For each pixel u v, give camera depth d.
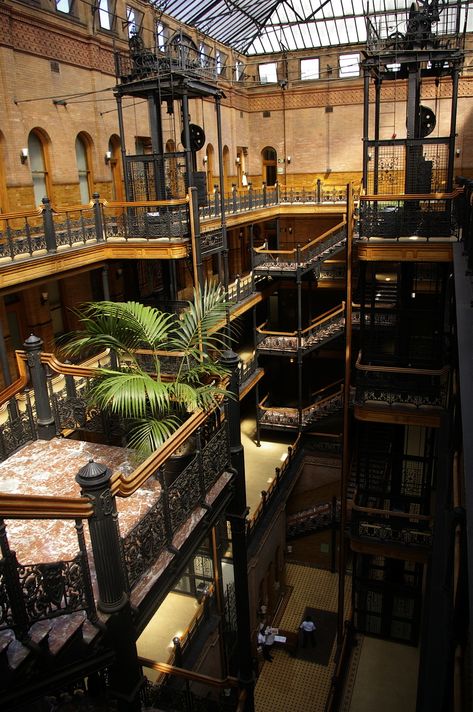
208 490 6.11
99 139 16.11
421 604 13.16
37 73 13.67
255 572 13.91
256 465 18.44
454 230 10.97
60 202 14.78
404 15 21.97
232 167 26.00
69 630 4.13
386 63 11.36
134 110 17.73
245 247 27.06
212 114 23.45
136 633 4.72
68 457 6.74
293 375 24.66
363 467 17.67
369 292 17.69
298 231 26.78
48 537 5.24
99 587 4.30
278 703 12.84
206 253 15.35
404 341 12.08
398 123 24.69
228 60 24.66
